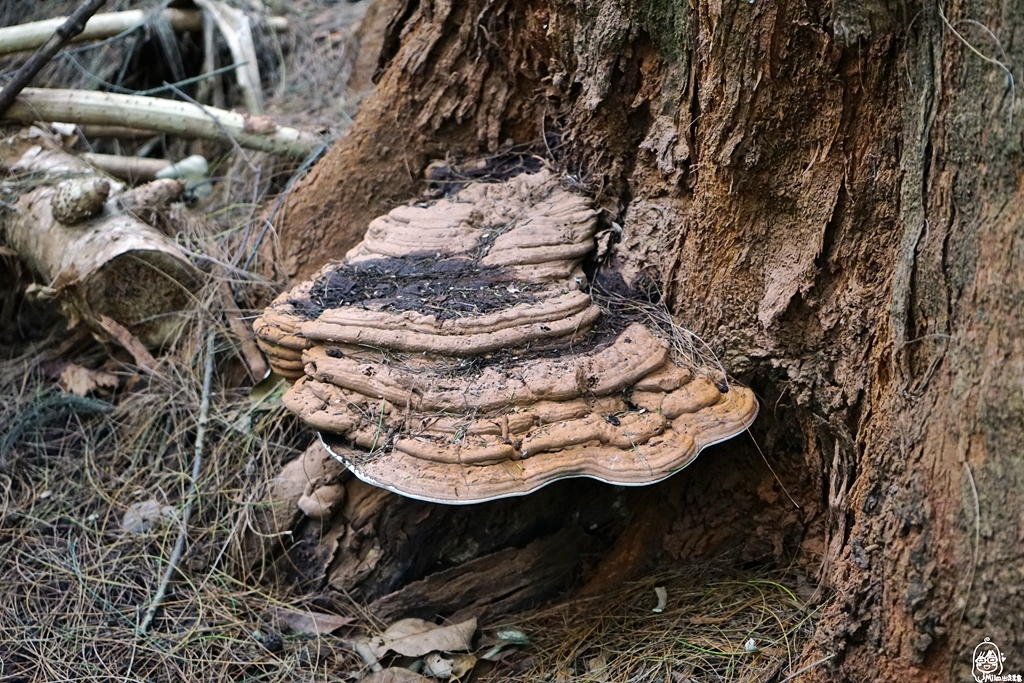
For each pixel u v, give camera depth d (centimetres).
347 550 155
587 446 138
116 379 174
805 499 151
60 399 172
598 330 145
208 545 158
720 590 151
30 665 148
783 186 141
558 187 156
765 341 144
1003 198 124
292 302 149
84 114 183
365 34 212
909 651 129
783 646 142
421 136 168
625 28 145
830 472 146
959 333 127
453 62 163
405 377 140
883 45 132
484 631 151
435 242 151
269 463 162
